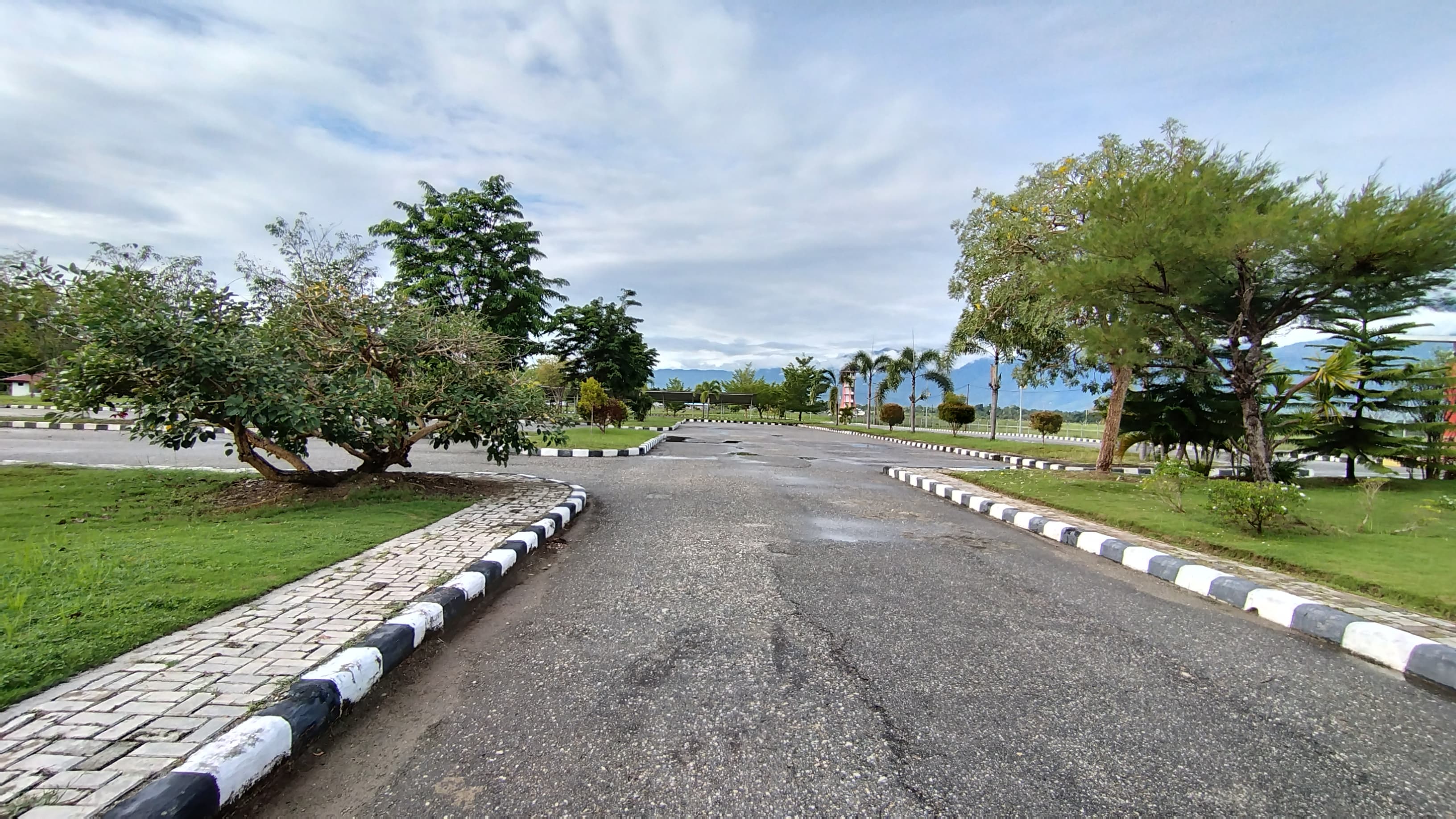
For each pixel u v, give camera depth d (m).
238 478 8.10
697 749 2.55
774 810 2.18
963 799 2.26
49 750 2.22
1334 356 8.91
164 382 6.25
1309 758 2.61
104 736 2.33
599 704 2.92
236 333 6.65
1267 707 3.06
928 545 6.37
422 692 3.04
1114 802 2.27
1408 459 11.97
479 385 8.50
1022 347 15.18
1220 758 2.59
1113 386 13.16
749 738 2.64
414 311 8.10
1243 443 12.66
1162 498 8.54
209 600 3.69
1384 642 3.68
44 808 1.92
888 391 40.59
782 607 4.29
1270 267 7.95
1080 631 4.01
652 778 2.36
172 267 6.93
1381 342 11.51
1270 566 5.43
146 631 3.23
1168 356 11.80
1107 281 8.52
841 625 3.98
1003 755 2.55
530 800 2.22
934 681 3.21
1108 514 7.57
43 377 6.81
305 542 5.13
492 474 10.47
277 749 2.38
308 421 6.48
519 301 21.55
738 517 7.55
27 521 5.65
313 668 2.93
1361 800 2.33
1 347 9.45
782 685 3.12
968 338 15.59
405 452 8.35
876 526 7.28
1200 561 5.55
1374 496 8.20
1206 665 3.54
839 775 2.39
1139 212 8.66
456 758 2.49
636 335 34.38
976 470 13.20
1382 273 7.51
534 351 22.64
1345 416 12.01
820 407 61.16
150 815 1.88
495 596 4.51
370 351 7.85
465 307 19.23
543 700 2.96
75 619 3.30
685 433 28.38
